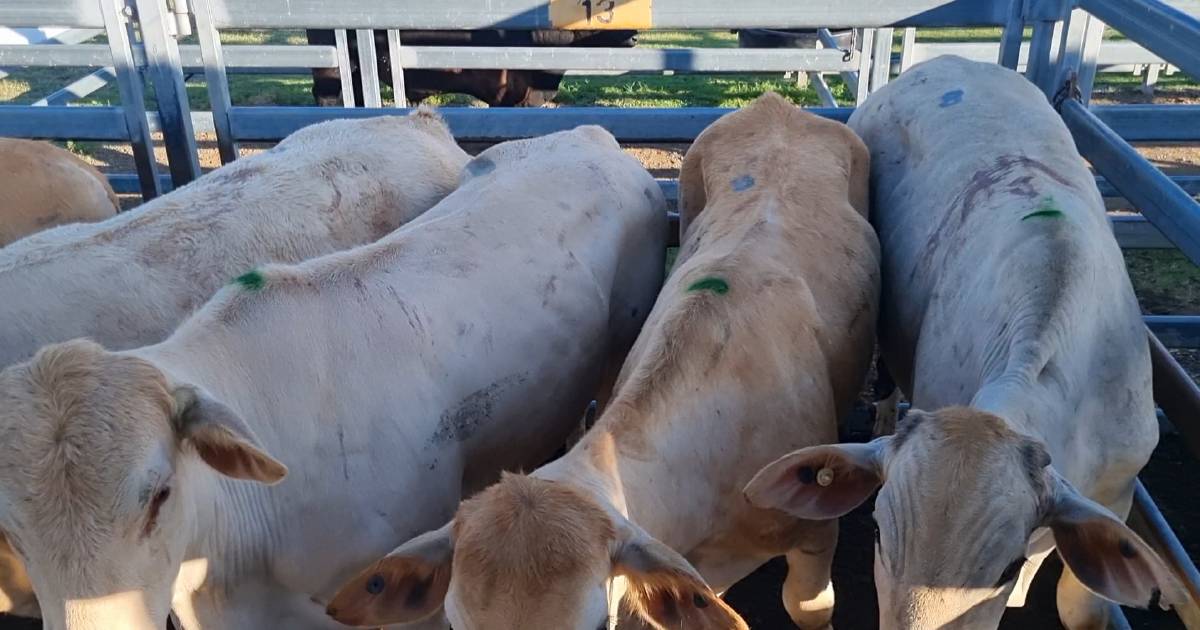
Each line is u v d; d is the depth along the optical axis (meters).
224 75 5.17
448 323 3.56
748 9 4.74
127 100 5.10
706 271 3.51
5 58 6.82
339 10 4.90
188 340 3.07
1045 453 2.53
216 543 2.96
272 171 4.29
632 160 4.63
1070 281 3.11
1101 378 3.20
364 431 3.28
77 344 2.61
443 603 2.63
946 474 2.44
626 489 2.96
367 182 4.40
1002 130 4.09
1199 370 5.70
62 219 4.64
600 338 4.13
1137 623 4.05
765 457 3.34
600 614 2.40
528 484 2.54
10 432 2.41
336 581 3.30
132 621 2.48
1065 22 4.72
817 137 4.45
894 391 4.90
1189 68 3.67
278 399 3.15
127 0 4.93
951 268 3.68
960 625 2.42
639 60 7.44
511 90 10.16
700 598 2.42
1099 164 4.54
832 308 3.72
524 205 4.03
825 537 3.59
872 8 4.71
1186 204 3.77
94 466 2.41
